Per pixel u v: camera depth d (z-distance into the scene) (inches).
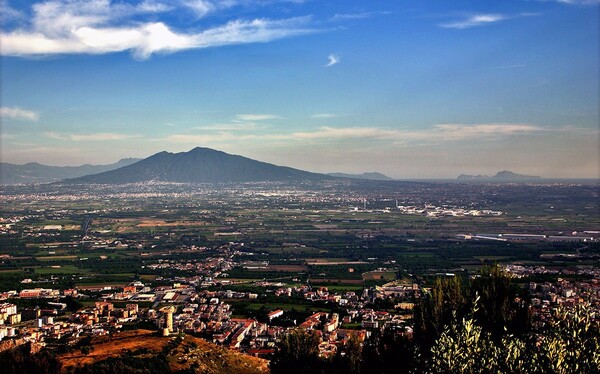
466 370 1641.2
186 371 3078.2
